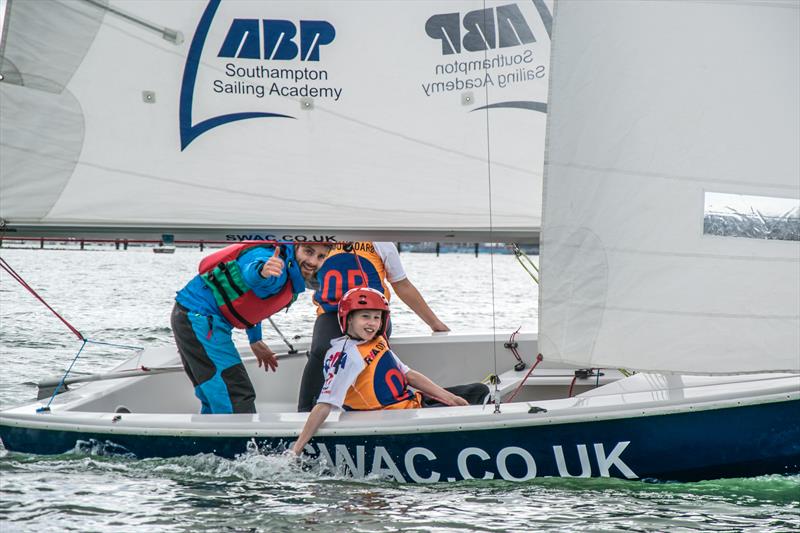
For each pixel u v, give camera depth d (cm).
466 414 1394
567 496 1342
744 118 1322
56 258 9294
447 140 1513
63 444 1509
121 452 1486
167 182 1483
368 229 1518
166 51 1473
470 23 1506
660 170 1327
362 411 1459
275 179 1493
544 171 1341
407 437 1401
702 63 1321
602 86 1333
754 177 1323
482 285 7094
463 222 1527
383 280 1853
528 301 5247
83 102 1462
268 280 1599
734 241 1318
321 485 1396
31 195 1462
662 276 1329
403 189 1513
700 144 1323
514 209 1529
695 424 1362
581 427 1372
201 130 1482
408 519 1249
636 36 1327
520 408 1398
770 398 1350
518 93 1520
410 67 1501
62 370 2462
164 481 1406
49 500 1320
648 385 1440
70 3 1441
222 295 1622
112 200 1477
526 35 1515
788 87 1323
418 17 1497
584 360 1349
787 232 1318
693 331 1327
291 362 1972
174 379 1862
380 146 1505
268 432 1434
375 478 1427
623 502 1313
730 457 1370
